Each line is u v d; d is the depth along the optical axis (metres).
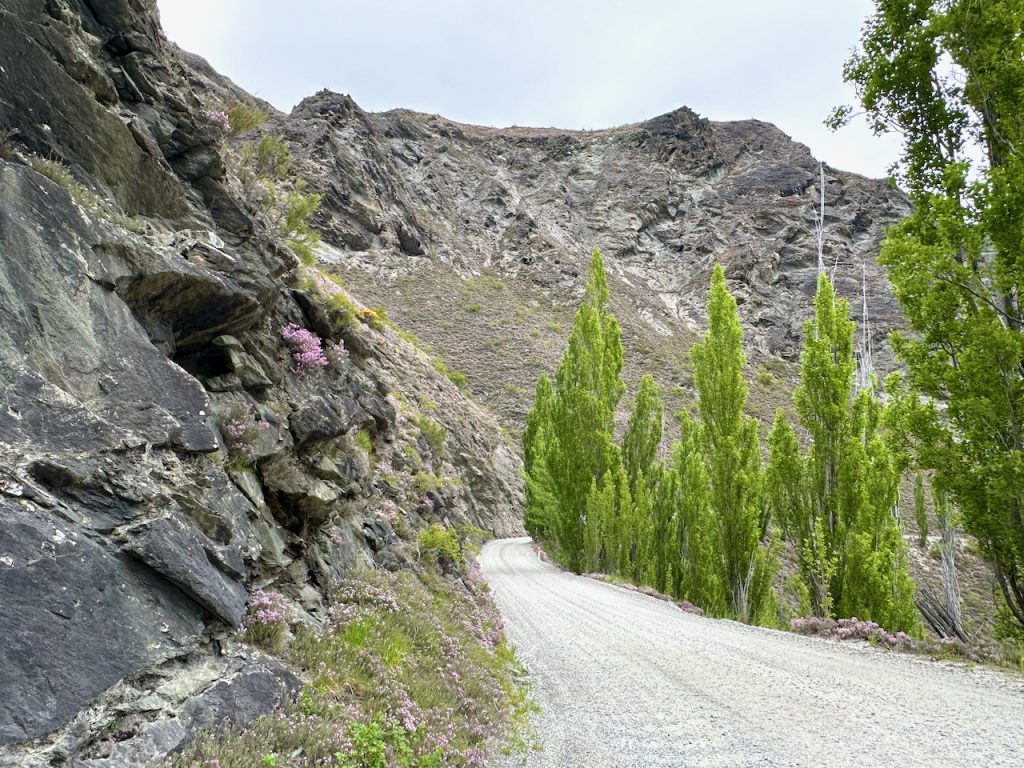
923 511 27.98
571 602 20.25
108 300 5.41
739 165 187.88
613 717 7.75
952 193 11.15
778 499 19.22
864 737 6.74
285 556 7.04
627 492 31.61
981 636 12.59
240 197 9.64
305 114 121.69
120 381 5.14
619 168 183.50
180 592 4.63
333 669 5.74
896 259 11.89
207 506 5.28
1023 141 10.38
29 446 4.05
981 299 10.77
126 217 6.50
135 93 7.63
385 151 139.12
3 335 4.30
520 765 6.02
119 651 3.84
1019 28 10.98
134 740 3.54
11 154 5.17
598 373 37.50
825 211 151.75
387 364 34.41
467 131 197.12
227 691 4.41
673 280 143.50
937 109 12.67
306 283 11.45
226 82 98.56
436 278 105.75
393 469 14.69
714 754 6.28
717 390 22.12
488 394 78.00
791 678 9.77
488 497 52.44
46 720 3.21
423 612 8.85
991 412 10.30
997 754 6.12
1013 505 10.50
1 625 3.26
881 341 91.31
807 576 17.67
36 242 4.84
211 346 7.25
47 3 6.56
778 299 128.38
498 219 149.12
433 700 6.40
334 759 4.48
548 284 120.00
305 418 8.31
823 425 18.47
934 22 11.61
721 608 20.94
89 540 4.03
